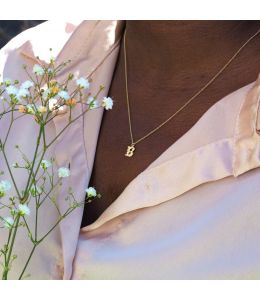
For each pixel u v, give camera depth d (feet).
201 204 1.56
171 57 1.66
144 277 1.58
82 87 1.59
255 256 1.49
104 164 1.73
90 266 1.64
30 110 1.53
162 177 1.60
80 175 1.74
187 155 1.57
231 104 1.56
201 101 1.63
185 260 1.54
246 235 1.50
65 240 1.67
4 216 1.74
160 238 1.58
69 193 1.65
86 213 1.74
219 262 1.51
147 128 1.70
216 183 1.55
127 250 1.61
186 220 1.56
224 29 1.60
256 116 1.51
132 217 1.63
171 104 1.67
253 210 1.50
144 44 1.71
